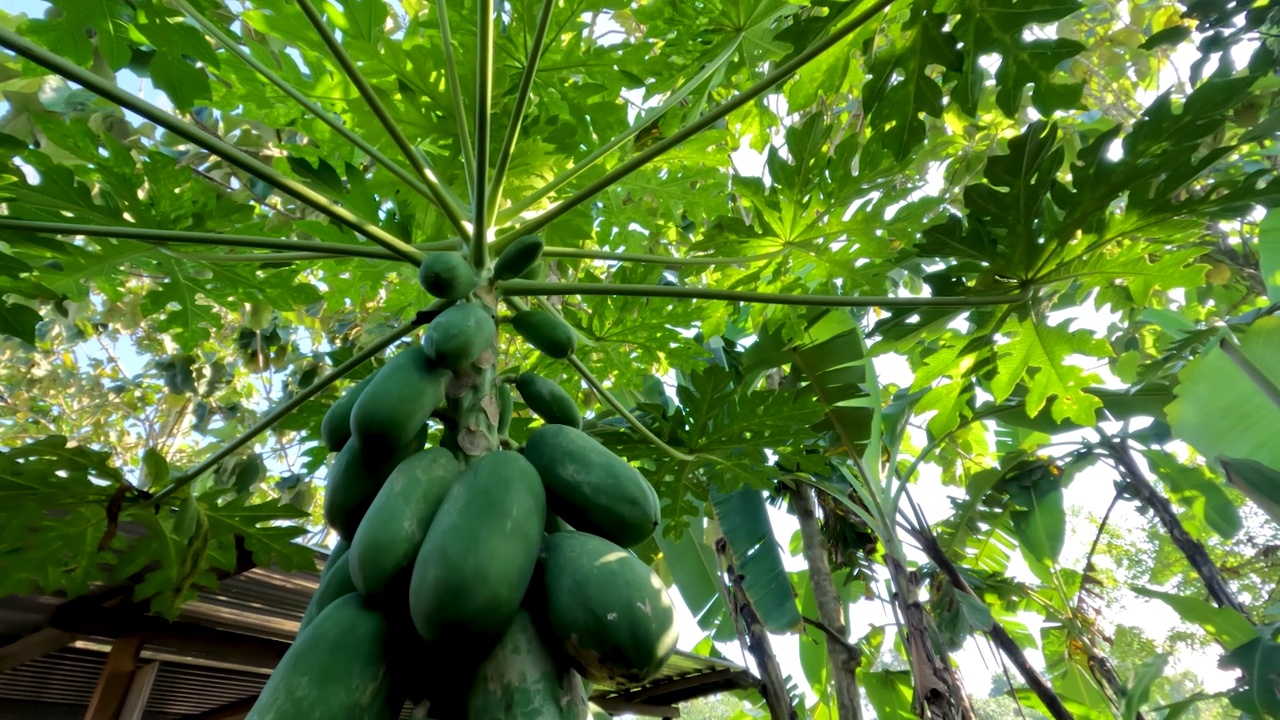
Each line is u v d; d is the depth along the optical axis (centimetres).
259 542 142
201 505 135
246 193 243
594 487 85
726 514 282
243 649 206
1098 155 126
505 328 267
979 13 130
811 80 168
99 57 187
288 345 348
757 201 151
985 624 240
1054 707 231
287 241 115
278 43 171
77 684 289
